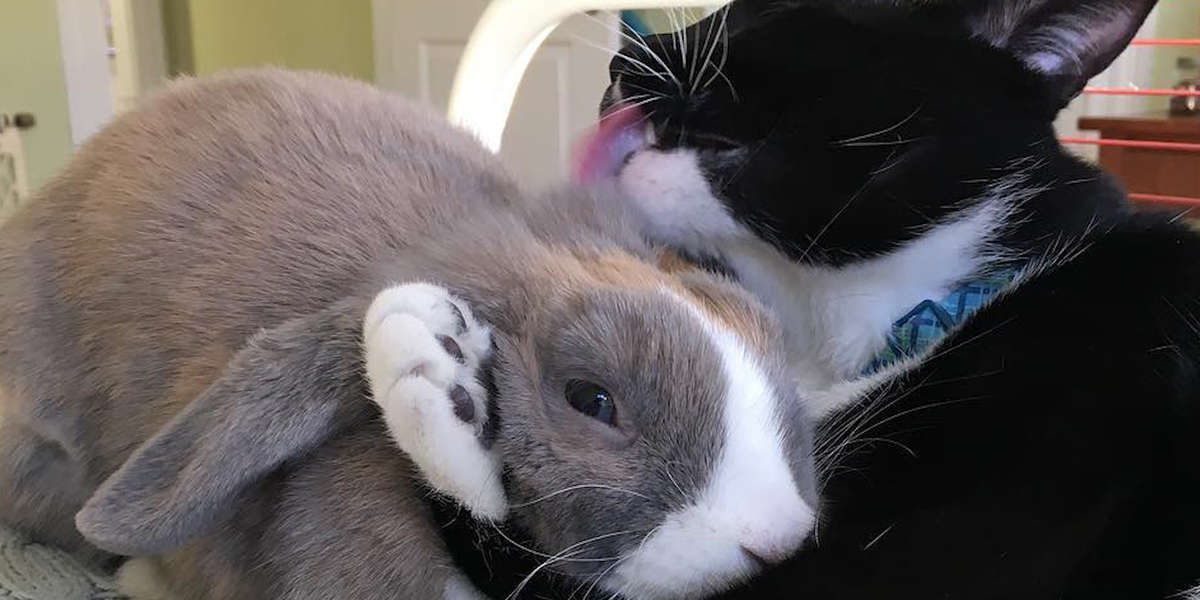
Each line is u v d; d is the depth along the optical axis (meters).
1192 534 0.28
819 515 0.29
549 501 0.28
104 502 0.28
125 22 1.68
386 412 0.27
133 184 0.35
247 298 0.32
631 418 0.28
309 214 0.33
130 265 0.34
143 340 0.33
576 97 1.07
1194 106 1.05
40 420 0.35
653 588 0.28
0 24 1.30
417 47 1.28
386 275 0.31
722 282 0.34
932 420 0.31
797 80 0.37
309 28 1.57
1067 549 0.28
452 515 0.29
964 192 0.37
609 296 0.29
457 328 0.28
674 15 0.56
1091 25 0.38
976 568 0.28
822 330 0.40
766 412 0.29
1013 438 0.30
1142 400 0.29
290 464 0.30
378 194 0.34
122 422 0.34
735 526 0.27
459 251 0.32
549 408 0.28
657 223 0.38
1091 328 0.31
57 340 0.35
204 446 0.28
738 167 0.37
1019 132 0.37
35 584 0.35
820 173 0.37
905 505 0.29
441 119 0.41
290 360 0.28
